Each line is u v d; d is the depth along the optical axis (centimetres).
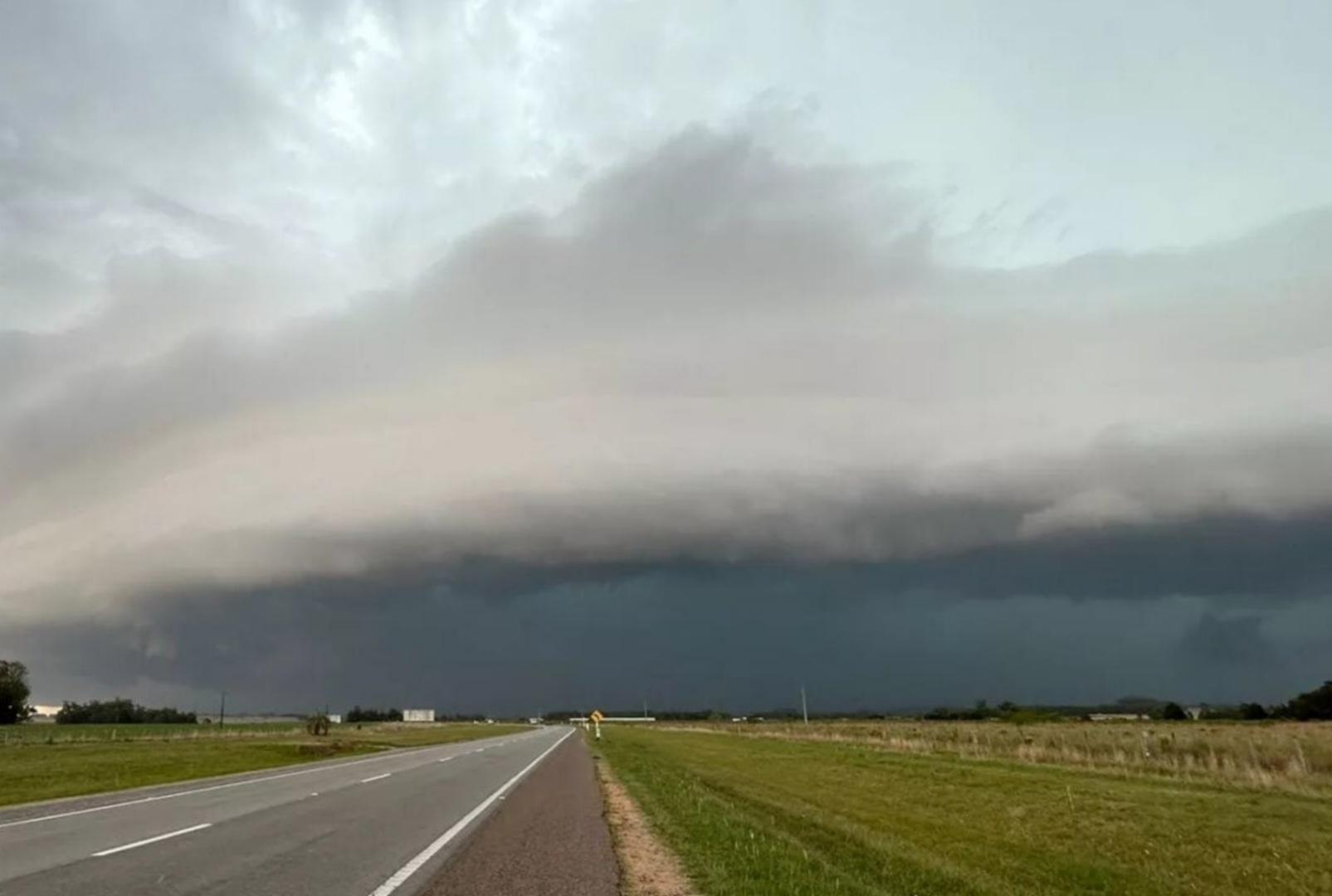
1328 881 1558
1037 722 9925
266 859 1291
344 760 4447
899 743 5594
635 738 7931
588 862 1312
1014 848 1875
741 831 1712
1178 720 9719
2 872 1167
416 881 1132
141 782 2997
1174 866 1683
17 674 12875
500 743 7181
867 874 1438
